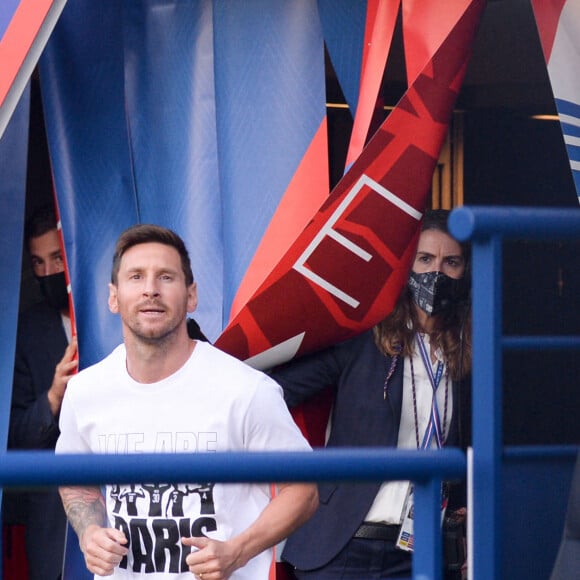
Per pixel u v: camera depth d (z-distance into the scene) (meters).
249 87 15.67
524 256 24.12
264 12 15.71
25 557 16.80
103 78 16.41
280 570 15.53
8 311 15.30
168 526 11.85
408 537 14.38
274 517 11.81
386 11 14.74
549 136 24.00
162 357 12.03
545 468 8.55
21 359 16.62
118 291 12.17
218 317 15.52
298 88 15.51
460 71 14.20
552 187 24.14
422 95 14.09
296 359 14.98
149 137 16.30
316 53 15.52
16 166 15.58
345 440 14.77
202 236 15.82
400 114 14.09
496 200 24.09
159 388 12.05
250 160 15.53
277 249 15.13
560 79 14.16
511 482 8.50
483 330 7.98
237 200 15.48
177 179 16.06
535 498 8.53
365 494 14.52
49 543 16.14
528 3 18.20
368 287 14.49
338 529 14.55
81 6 16.48
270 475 7.16
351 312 14.55
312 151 15.37
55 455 6.86
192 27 16.12
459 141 21.89
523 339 8.80
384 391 14.69
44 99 16.33
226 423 11.92
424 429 14.69
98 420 12.24
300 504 11.91
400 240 14.39
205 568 11.34
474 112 23.73
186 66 16.12
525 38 19.58
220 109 15.77
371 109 14.58
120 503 11.97
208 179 15.91
